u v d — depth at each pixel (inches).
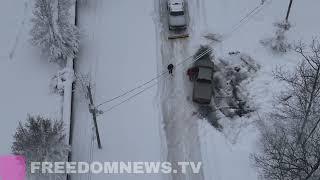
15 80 1347.2
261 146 1221.7
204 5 1498.5
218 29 1445.6
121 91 1333.7
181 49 1414.9
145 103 1312.7
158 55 1403.8
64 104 1266.0
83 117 1288.1
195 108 1302.9
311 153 1132.5
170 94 1330.0
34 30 1327.5
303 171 1087.6
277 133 1216.2
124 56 1401.3
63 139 1160.2
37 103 1296.8
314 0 1489.9
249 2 1498.5
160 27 1464.1
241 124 1268.5
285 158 1185.4
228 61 1379.2
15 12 1489.9
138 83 1348.4
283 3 1486.2
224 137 1250.0
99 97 1322.6
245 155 1216.2
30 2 1504.7
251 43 1411.2
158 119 1285.7
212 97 1320.1
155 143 1247.5
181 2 1459.2
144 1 1512.1
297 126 1198.3
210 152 1227.9
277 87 1322.6
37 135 1106.7
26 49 1408.7
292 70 1350.9
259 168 1184.2
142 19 1478.8
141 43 1428.4
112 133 1263.5
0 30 1451.8
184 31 1445.6
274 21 1444.4
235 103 1306.6
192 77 1348.4
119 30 1456.7
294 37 1408.7
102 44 1425.9
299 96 1204.5
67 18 1352.1
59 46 1323.8
